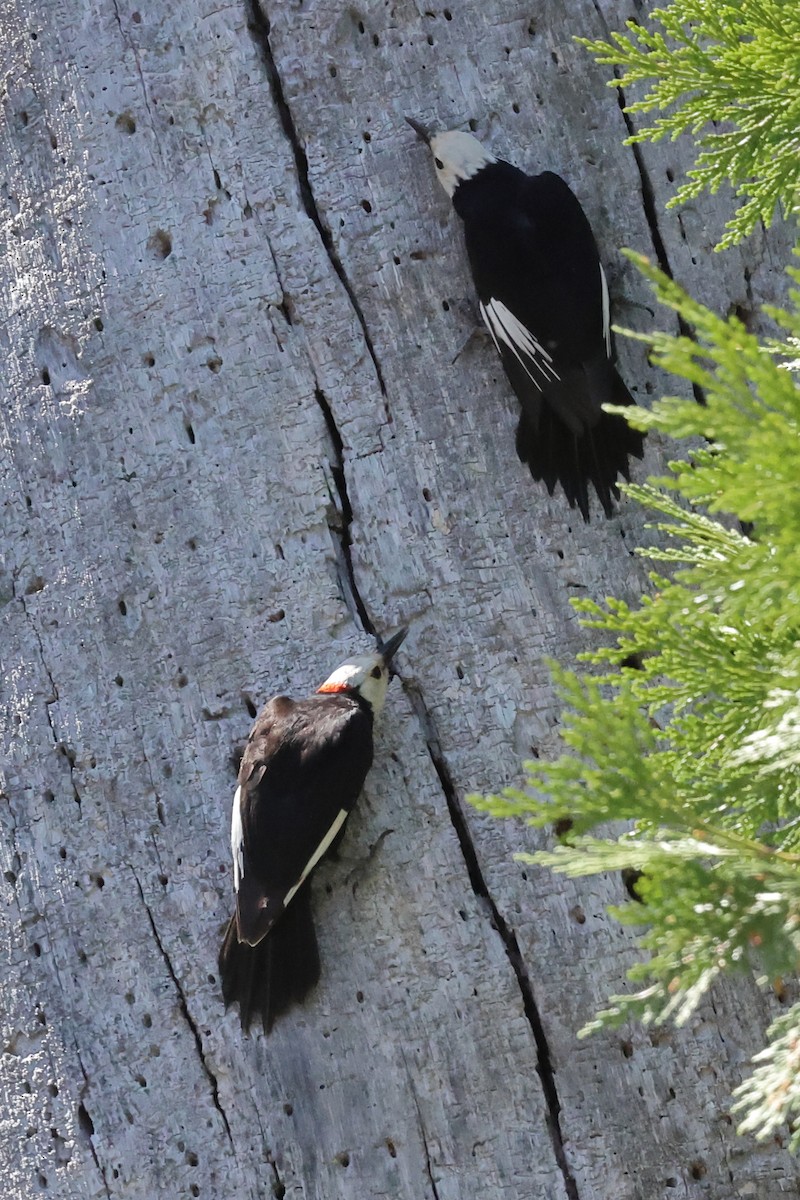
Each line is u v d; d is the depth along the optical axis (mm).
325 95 9172
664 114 9172
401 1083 7969
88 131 9352
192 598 8750
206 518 8828
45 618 8984
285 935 8141
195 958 8344
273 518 8758
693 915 4898
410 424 8781
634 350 8984
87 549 8953
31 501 9141
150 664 8750
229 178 9133
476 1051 7961
